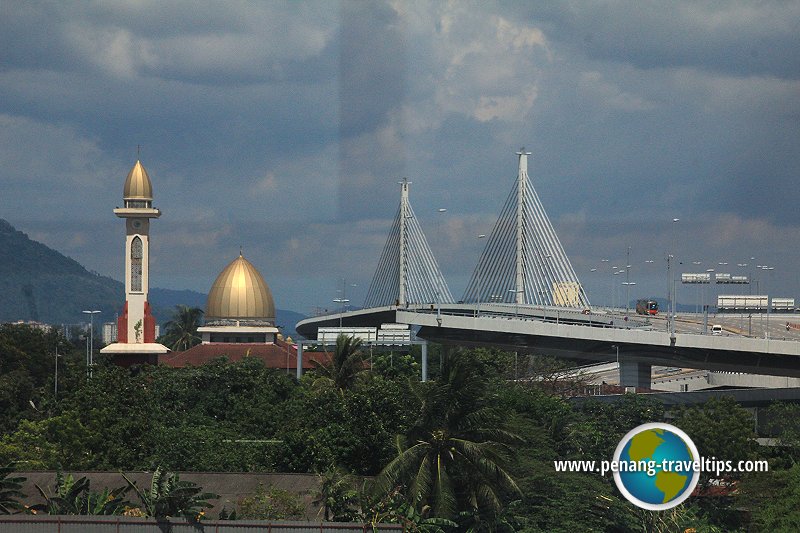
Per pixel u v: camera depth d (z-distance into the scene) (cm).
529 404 8162
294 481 6969
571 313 17025
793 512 7294
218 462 7912
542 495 6950
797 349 12431
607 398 9881
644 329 14850
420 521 6191
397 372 12731
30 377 13725
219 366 10656
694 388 14425
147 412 9244
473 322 14988
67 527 5769
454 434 6888
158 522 5772
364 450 7831
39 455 8138
